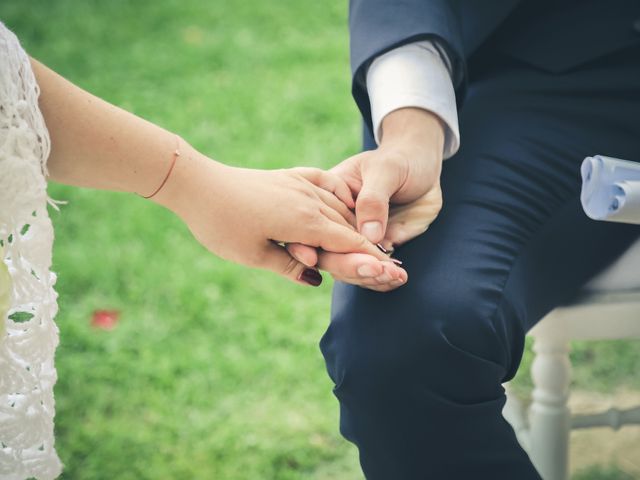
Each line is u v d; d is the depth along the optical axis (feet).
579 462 4.45
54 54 8.96
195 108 7.88
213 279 5.76
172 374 4.98
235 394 4.89
